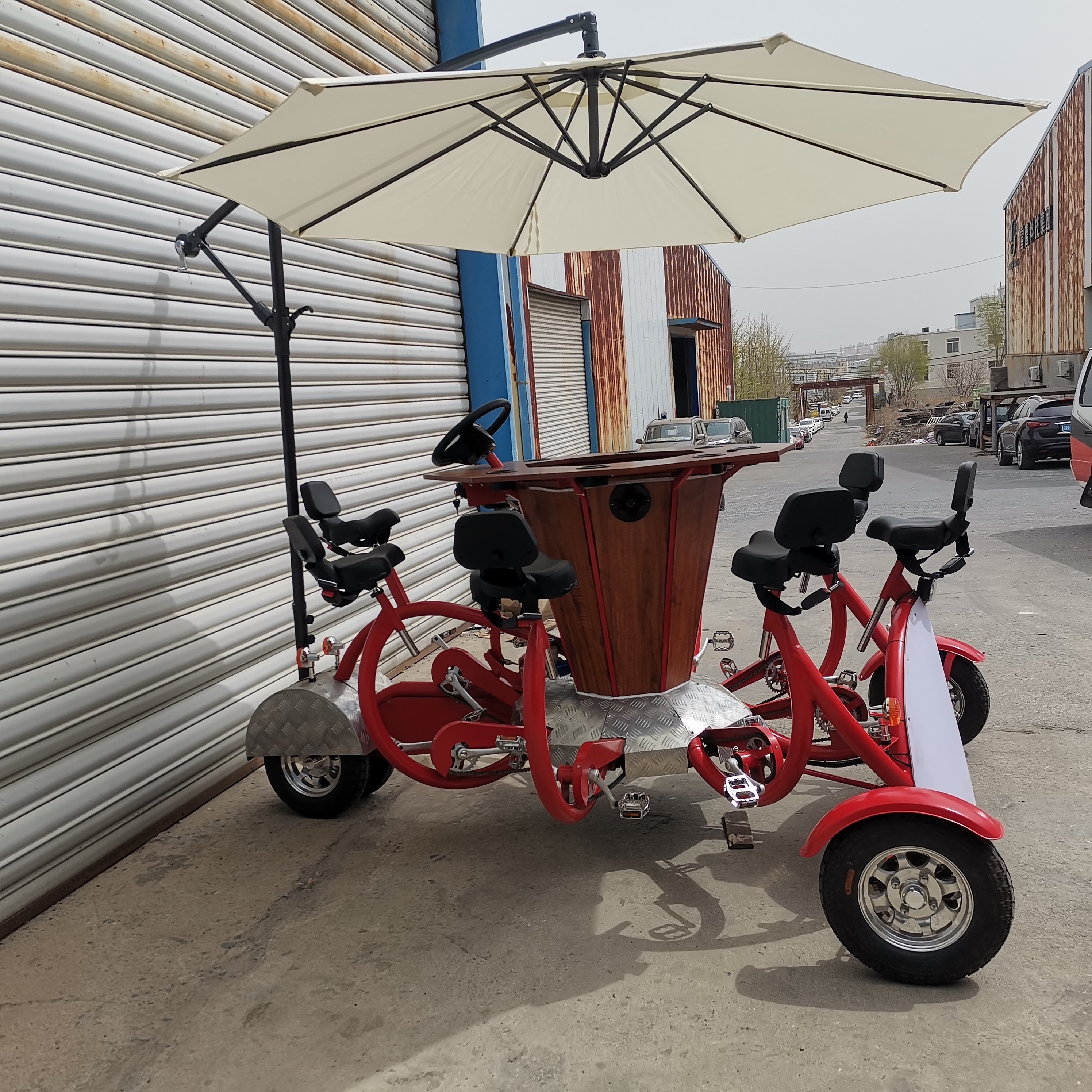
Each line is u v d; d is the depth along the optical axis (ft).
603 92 11.26
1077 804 11.28
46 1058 7.93
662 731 10.43
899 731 9.01
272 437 15.58
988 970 8.23
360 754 11.86
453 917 9.83
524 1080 7.29
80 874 11.09
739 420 69.92
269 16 15.87
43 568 10.85
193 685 13.34
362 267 19.27
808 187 12.71
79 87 11.59
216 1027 8.22
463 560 9.13
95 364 11.71
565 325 50.26
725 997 8.11
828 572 8.87
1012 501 39.91
